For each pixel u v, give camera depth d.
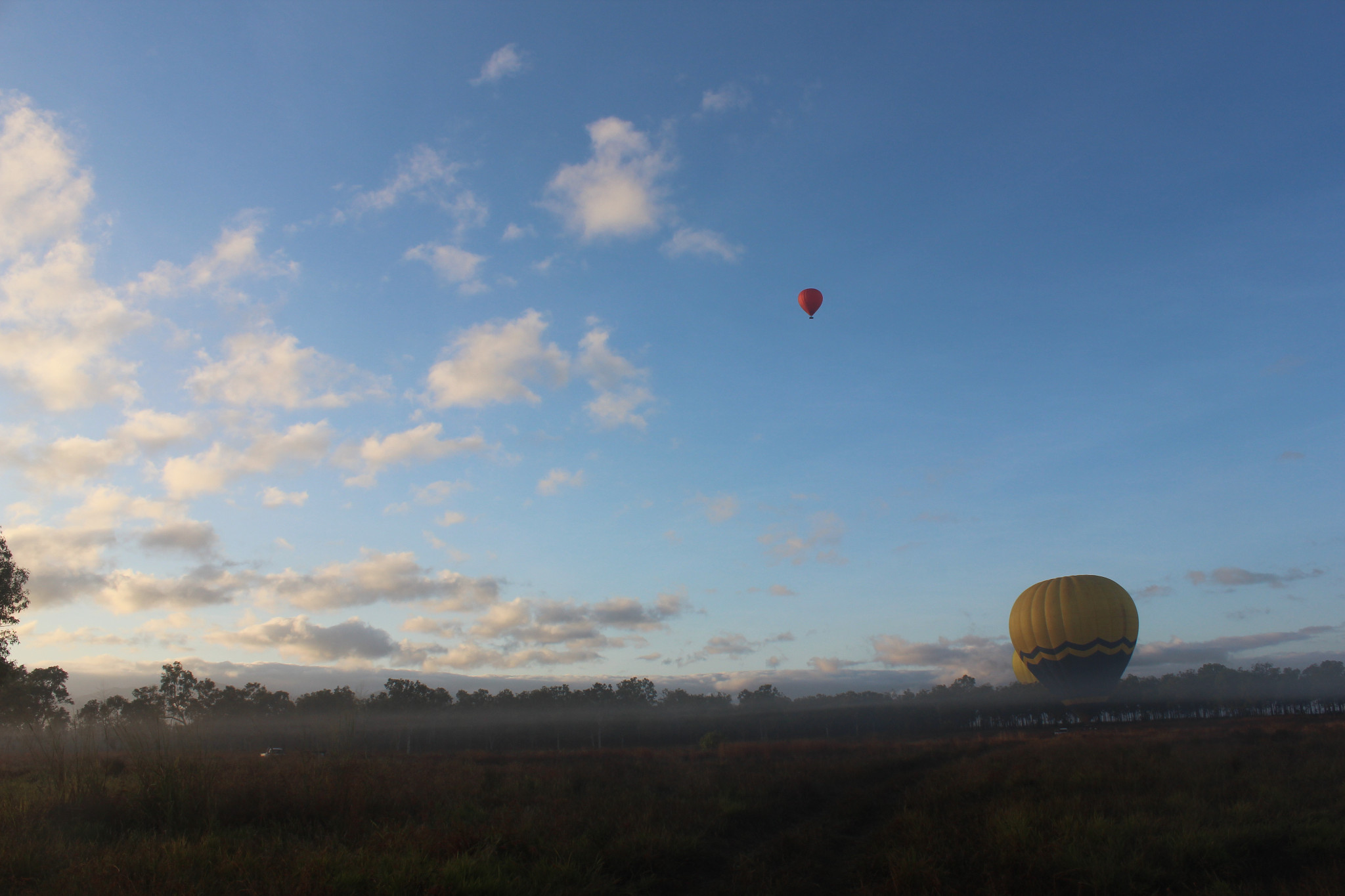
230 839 12.72
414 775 22.59
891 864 12.02
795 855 14.04
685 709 128.38
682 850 13.30
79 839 12.62
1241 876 11.38
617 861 12.18
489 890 9.75
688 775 25.52
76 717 17.05
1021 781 21.94
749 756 41.78
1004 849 12.59
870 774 28.69
